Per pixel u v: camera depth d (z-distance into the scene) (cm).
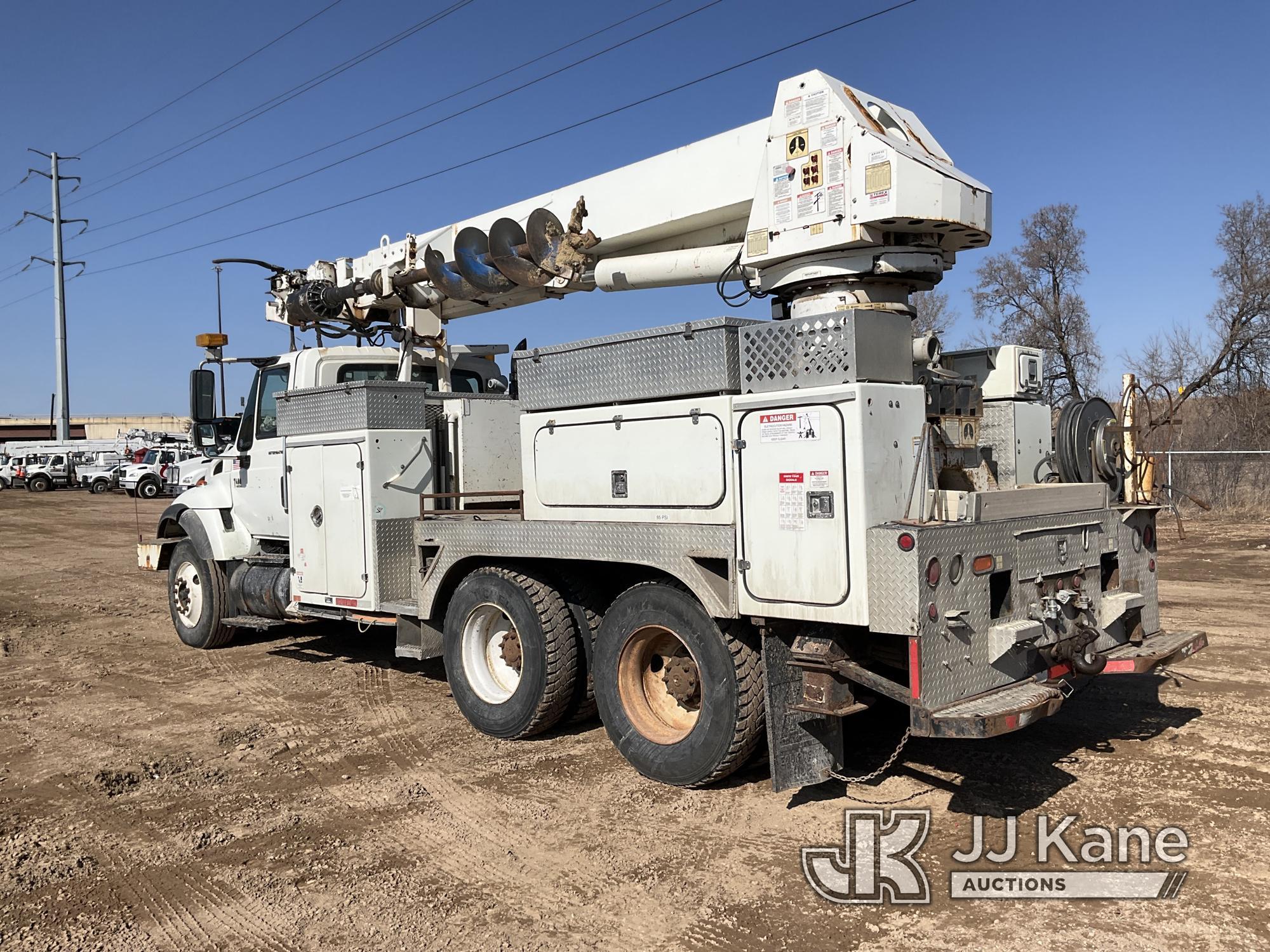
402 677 779
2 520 2759
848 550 407
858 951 332
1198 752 529
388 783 521
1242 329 2702
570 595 573
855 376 405
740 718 461
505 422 719
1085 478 529
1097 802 461
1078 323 2967
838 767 466
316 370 770
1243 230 2714
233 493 855
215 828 463
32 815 487
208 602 889
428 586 625
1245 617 927
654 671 532
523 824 456
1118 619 521
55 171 4694
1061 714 612
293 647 916
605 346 518
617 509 514
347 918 367
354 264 799
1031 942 333
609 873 400
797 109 486
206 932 361
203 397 847
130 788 525
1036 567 457
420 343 786
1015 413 557
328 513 690
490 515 648
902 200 448
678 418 480
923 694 390
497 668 609
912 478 427
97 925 368
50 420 9131
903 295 496
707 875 395
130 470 3862
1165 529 1677
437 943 346
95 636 1006
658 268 589
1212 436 2311
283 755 577
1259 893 363
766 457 436
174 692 745
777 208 493
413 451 673
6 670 841
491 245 637
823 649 426
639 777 516
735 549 449
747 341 448
